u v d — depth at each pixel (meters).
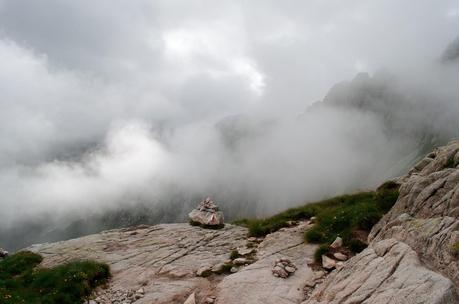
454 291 8.03
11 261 21.78
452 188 13.30
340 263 15.52
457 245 9.48
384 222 16.55
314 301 11.60
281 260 16.77
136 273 19.03
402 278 9.27
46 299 15.65
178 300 15.39
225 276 17.44
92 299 16.38
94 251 23.69
